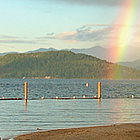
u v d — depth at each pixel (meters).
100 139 22.55
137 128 26.97
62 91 103.75
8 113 38.59
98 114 37.91
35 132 25.52
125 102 57.56
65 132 25.09
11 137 24.17
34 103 54.25
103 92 98.38
